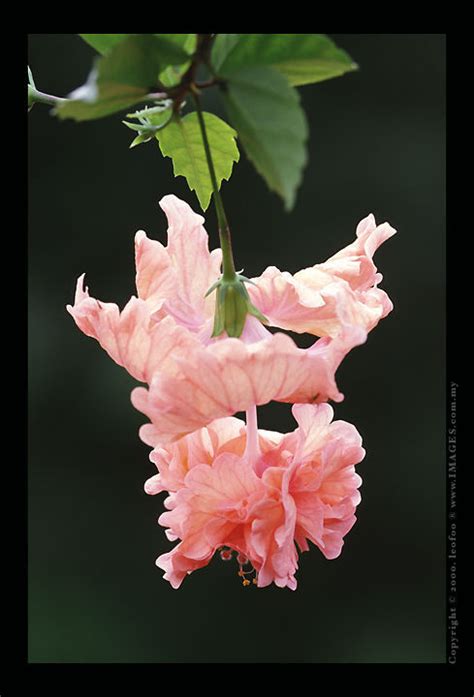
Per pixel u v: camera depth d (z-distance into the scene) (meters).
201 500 0.81
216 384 0.76
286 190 0.72
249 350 0.76
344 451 0.82
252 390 0.76
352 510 0.82
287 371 0.76
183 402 0.76
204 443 0.82
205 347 0.79
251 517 0.80
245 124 0.73
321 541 0.81
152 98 0.74
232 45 0.73
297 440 0.81
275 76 0.72
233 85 0.73
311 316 0.82
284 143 0.72
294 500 0.81
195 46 0.75
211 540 0.81
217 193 0.78
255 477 0.80
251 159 0.73
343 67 0.73
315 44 0.73
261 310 0.81
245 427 0.83
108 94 0.73
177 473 0.82
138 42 0.72
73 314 0.82
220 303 0.79
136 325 0.79
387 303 0.83
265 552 0.80
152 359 0.79
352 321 0.79
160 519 0.81
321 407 0.82
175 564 0.81
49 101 0.86
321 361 0.76
